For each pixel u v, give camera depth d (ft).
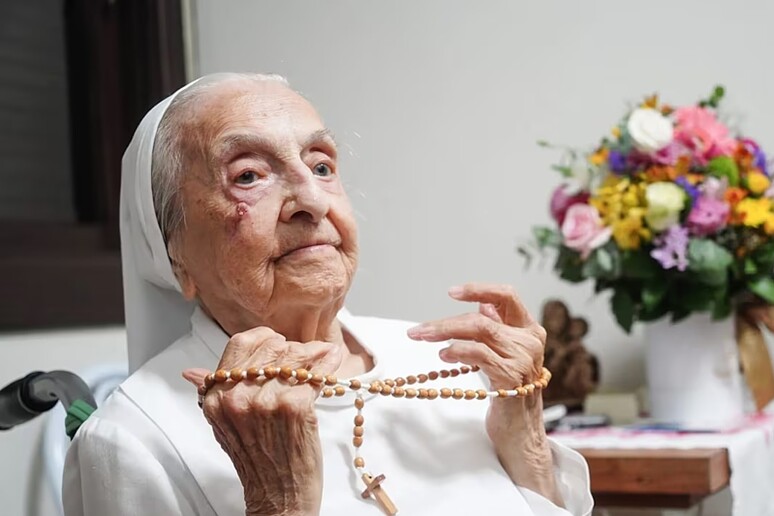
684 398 6.78
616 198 6.55
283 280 4.09
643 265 6.54
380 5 8.02
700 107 6.92
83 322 6.86
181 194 4.21
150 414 4.11
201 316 4.50
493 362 4.18
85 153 7.63
